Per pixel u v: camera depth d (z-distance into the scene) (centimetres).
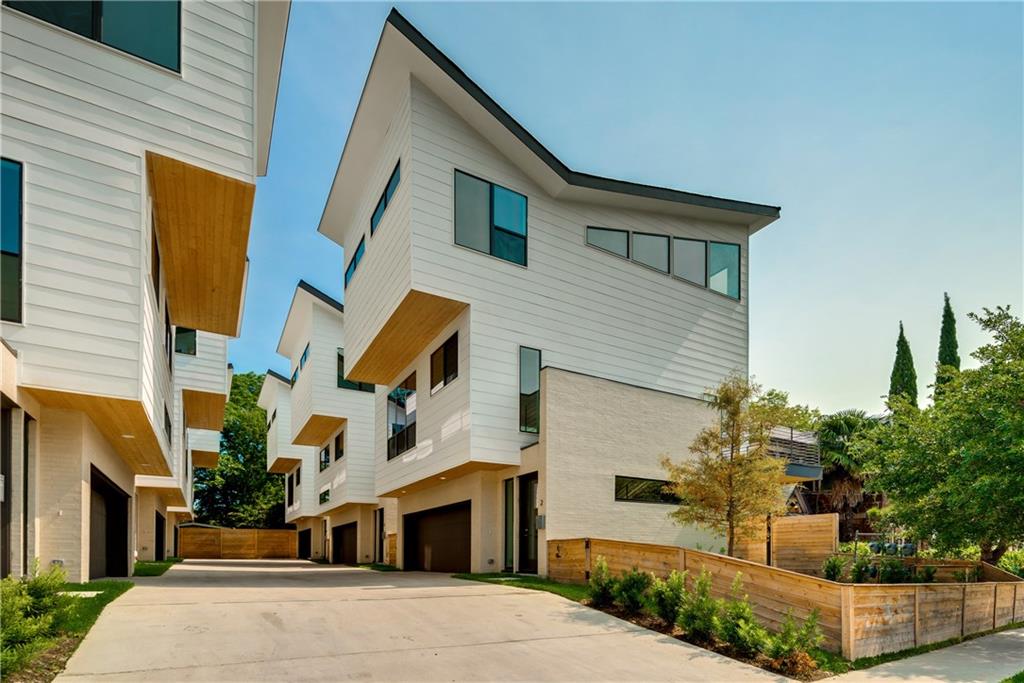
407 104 1357
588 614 876
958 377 1115
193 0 974
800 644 706
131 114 902
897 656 799
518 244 1466
